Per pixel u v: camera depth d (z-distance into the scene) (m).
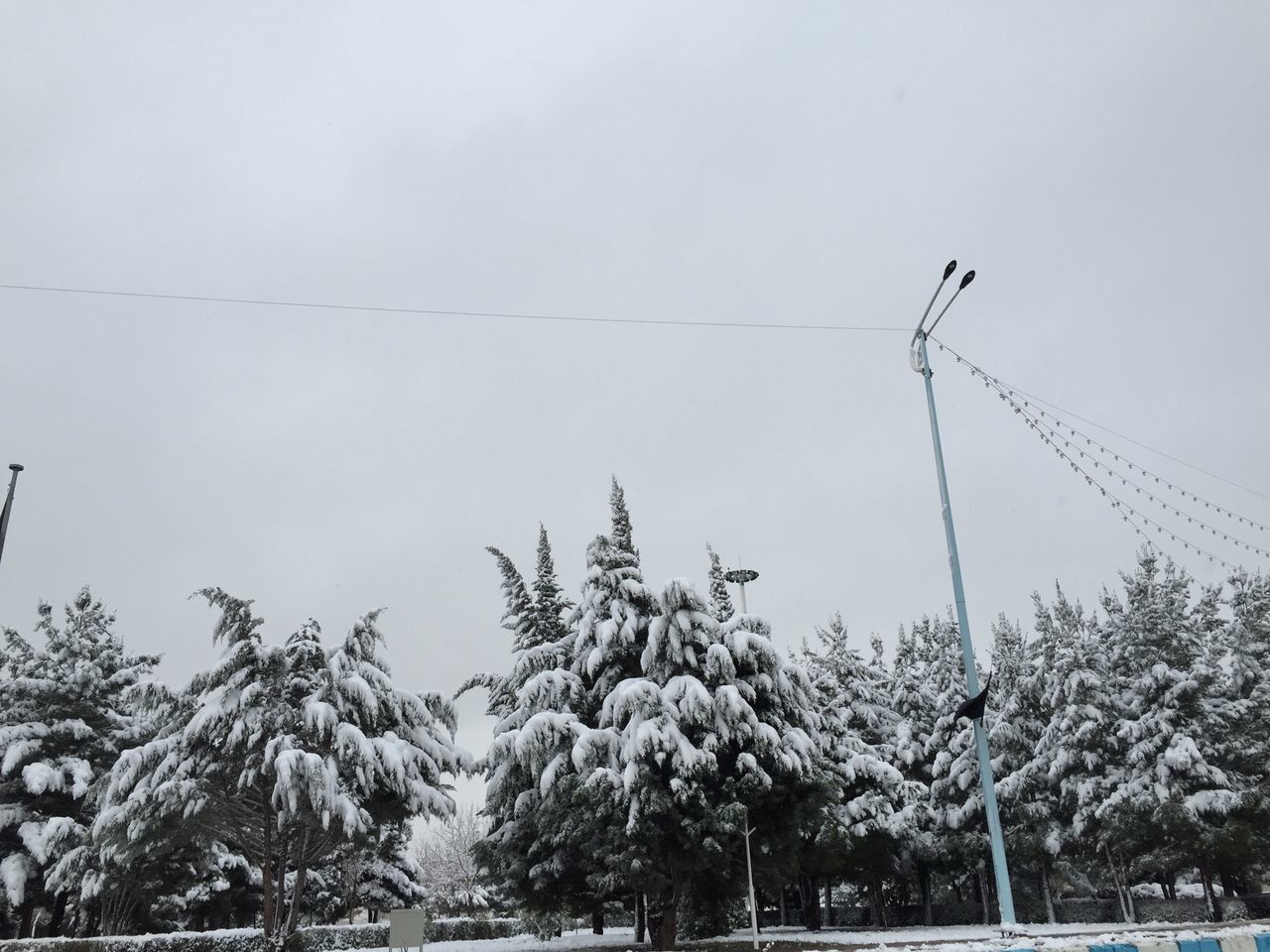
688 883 24.39
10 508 21.00
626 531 30.02
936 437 19.53
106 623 35.66
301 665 23.91
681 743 22.02
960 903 42.75
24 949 27.44
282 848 24.22
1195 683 34.34
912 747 42.78
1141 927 26.03
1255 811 32.38
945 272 18.91
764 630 26.75
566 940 34.47
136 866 29.86
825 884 42.19
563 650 31.20
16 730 31.00
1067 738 36.66
